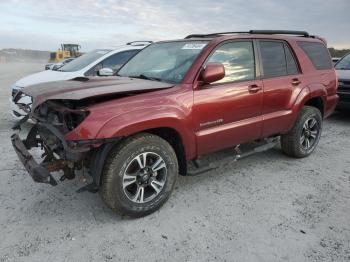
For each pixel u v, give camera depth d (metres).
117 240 3.09
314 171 4.78
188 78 3.69
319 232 3.25
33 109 3.26
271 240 3.11
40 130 3.73
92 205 3.70
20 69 33.75
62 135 3.09
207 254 2.91
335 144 6.14
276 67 4.67
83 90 3.27
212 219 3.46
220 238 3.14
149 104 3.31
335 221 3.45
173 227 3.31
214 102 3.81
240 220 3.45
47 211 3.56
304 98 4.93
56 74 7.25
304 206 3.75
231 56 4.11
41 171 3.08
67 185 4.16
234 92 4.01
